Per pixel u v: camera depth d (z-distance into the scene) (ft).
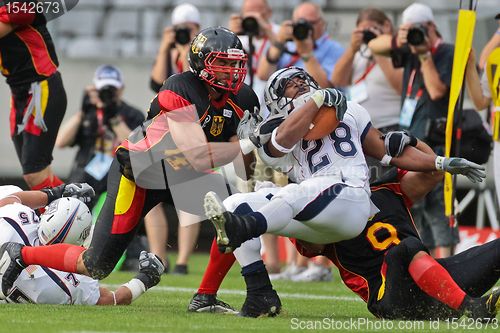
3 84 125.08
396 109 84.48
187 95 49.26
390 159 49.85
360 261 49.96
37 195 56.13
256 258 48.98
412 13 78.43
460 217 117.08
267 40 91.61
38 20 69.05
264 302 48.88
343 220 46.70
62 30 135.33
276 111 48.34
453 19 113.19
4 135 125.39
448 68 77.66
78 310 50.80
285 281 84.79
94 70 129.08
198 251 125.70
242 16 88.99
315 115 46.85
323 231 47.29
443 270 46.70
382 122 84.64
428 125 77.25
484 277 48.16
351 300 65.82
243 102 50.96
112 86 92.79
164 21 136.15
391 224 50.03
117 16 136.87
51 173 71.87
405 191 51.60
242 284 78.89
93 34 136.36
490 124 83.20
